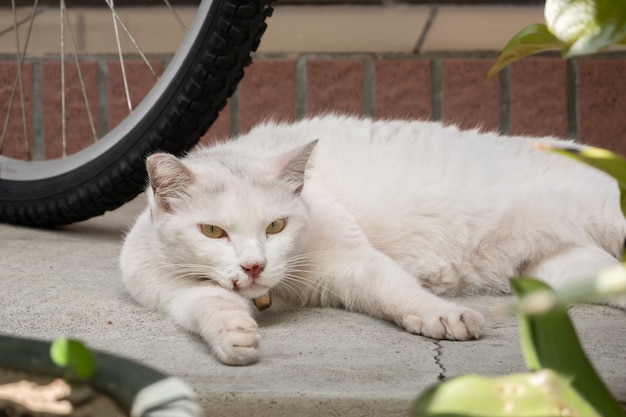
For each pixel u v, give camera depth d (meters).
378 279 1.45
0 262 1.60
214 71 1.61
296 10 2.03
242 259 1.40
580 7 0.93
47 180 1.73
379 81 2.03
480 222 1.55
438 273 1.56
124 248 1.49
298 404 1.22
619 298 1.45
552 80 2.02
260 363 1.30
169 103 1.63
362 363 1.30
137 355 1.33
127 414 0.96
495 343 1.36
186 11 2.04
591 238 1.54
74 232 1.78
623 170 0.94
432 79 2.03
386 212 1.55
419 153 1.58
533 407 0.82
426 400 0.83
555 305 0.75
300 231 1.45
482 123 2.03
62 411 1.04
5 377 1.07
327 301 1.49
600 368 1.27
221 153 1.56
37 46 2.07
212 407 1.23
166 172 1.42
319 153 1.58
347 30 2.04
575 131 2.03
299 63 2.04
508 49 1.09
